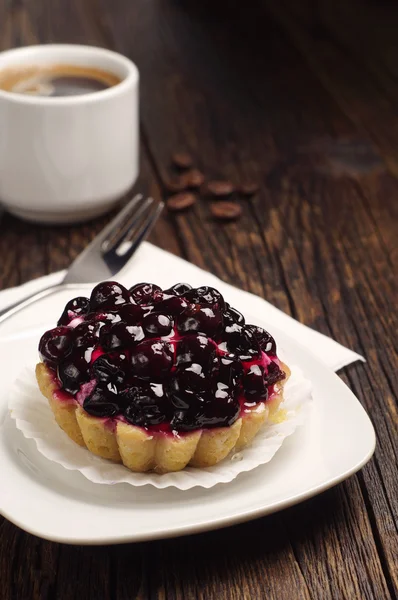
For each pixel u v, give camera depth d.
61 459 0.58
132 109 0.74
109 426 0.57
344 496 0.59
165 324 0.58
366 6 1.07
